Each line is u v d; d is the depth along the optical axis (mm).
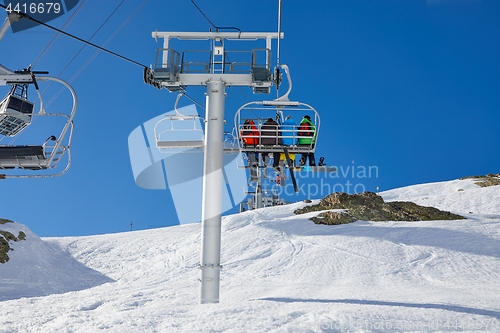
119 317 9094
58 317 9547
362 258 21859
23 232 27859
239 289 15664
